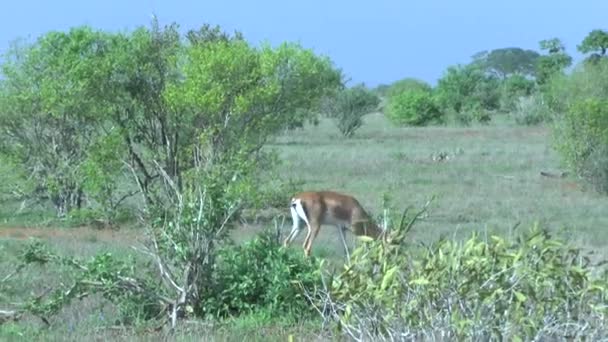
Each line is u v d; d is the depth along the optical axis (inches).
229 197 1042.1
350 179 2642.7
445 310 715.4
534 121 5610.2
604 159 2359.7
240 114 1667.1
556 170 2906.0
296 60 1742.1
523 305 718.5
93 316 1000.2
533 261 722.2
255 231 1651.1
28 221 1915.6
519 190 2418.8
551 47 6658.5
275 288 1000.9
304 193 1590.8
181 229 1011.3
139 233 1705.2
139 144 1738.4
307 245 1583.4
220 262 1066.7
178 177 1581.0
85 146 1980.8
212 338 871.1
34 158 2025.1
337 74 1849.2
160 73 1727.4
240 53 1663.4
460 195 2304.4
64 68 1790.1
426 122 5821.9
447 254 732.7
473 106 6127.0
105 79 1707.7
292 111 1796.3
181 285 1017.5
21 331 922.7
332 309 828.0
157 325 965.2
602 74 3572.8
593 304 721.0
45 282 1165.1
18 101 1956.2
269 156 1843.0
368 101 4707.2
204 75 1644.9
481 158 3316.9
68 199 1999.3
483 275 708.7
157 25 1742.1
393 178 2659.9
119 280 1008.9
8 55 1973.4
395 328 725.9
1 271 1227.9
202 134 1624.0
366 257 759.1
